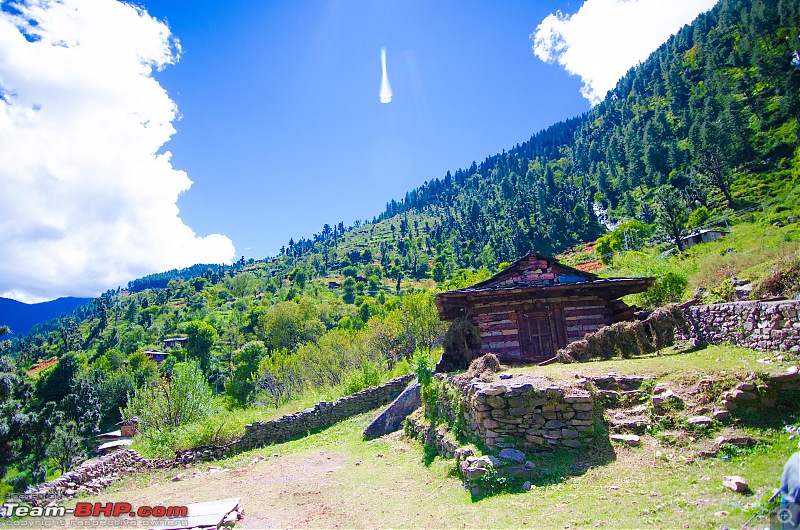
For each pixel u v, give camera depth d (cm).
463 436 1208
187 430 2105
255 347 6638
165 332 13225
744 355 1170
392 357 4469
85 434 5181
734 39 16238
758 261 2091
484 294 1898
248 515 1010
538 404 1023
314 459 1650
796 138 9619
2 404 3195
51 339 15375
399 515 887
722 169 9806
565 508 739
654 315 1566
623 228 8275
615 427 991
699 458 827
